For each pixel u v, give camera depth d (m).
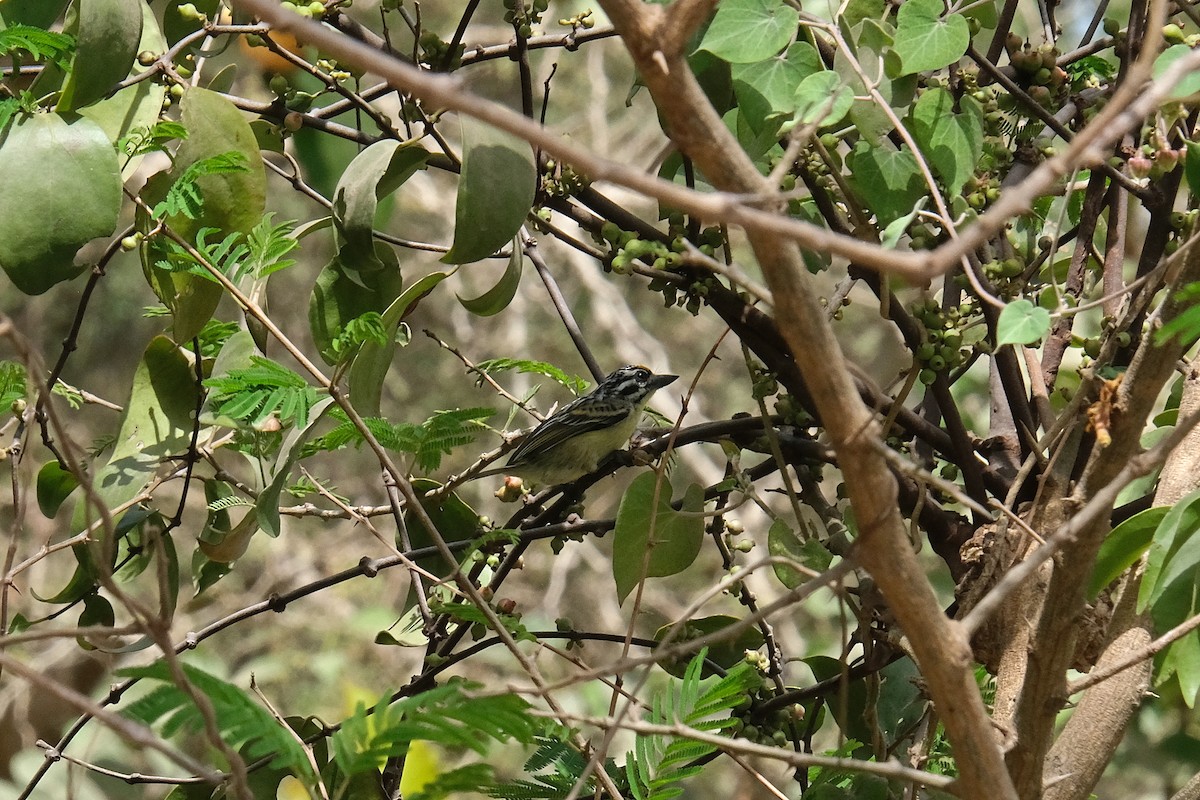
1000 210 3.17
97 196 6.72
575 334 9.24
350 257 7.20
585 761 7.02
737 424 7.83
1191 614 5.56
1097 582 5.73
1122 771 13.55
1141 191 6.91
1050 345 7.76
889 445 7.62
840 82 5.92
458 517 9.00
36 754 14.16
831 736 15.55
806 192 7.04
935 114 6.26
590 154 3.02
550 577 21.47
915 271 3.10
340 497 9.19
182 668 4.39
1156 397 4.89
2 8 8.05
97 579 7.99
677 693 6.45
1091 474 5.05
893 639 6.49
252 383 6.37
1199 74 5.21
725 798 17.81
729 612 18.75
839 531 7.74
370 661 20.03
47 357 21.23
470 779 4.46
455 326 21.98
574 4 20.91
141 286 21.47
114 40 6.86
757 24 6.00
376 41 8.29
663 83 3.64
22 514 8.06
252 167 7.34
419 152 7.86
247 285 7.74
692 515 7.45
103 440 8.36
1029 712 5.10
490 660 17.53
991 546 6.46
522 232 9.15
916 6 6.21
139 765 14.74
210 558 8.05
